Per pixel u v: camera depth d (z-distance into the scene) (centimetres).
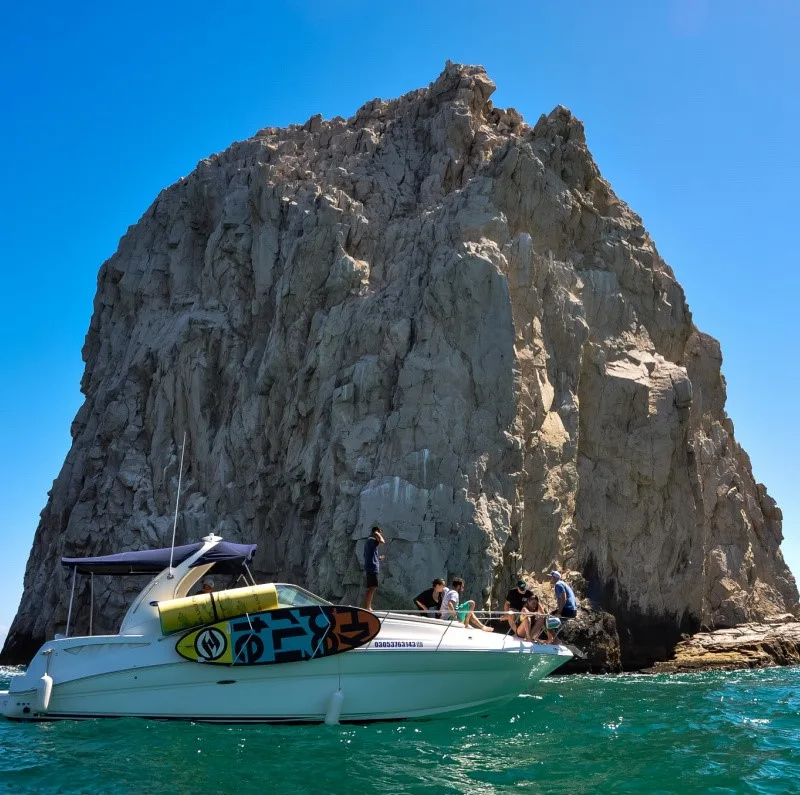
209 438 4422
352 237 4350
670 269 4616
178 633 1470
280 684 1455
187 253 5134
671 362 4356
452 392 3572
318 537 3506
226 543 1678
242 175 4997
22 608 4772
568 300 3994
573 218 4234
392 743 1366
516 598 1914
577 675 3192
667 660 3719
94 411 4956
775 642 3850
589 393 4000
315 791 1118
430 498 3359
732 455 4891
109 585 4150
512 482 3428
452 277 3744
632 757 1332
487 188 4062
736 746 1422
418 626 1528
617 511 3888
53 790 1110
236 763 1230
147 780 1152
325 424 3838
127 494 4500
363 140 4984
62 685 1472
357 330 3934
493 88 5034
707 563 4369
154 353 4816
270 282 4488
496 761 1291
